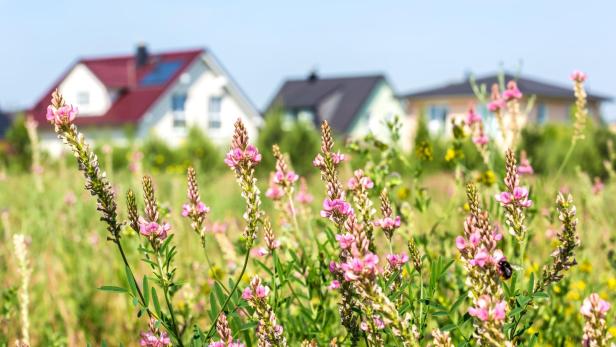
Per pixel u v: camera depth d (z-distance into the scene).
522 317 2.58
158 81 41.94
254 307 2.68
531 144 21.19
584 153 15.47
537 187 4.28
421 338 2.60
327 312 3.42
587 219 5.38
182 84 41.62
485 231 2.30
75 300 5.58
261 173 20.28
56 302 5.67
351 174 4.63
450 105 43.25
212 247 6.08
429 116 43.97
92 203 7.69
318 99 52.44
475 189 2.32
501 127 4.30
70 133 2.59
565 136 24.19
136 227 2.68
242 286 3.99
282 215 4.14
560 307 4.05
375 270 2.26
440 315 2.53
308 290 3.35
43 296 5.69
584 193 5.53
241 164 2.71
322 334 3.26
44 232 7.11
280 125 22.98
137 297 2.64
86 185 2.62
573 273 4.50
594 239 5.18
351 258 2.30
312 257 3.62
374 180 4.19
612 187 6.36
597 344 2.13
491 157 4.40
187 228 5.65
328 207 2.64
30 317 5.21
